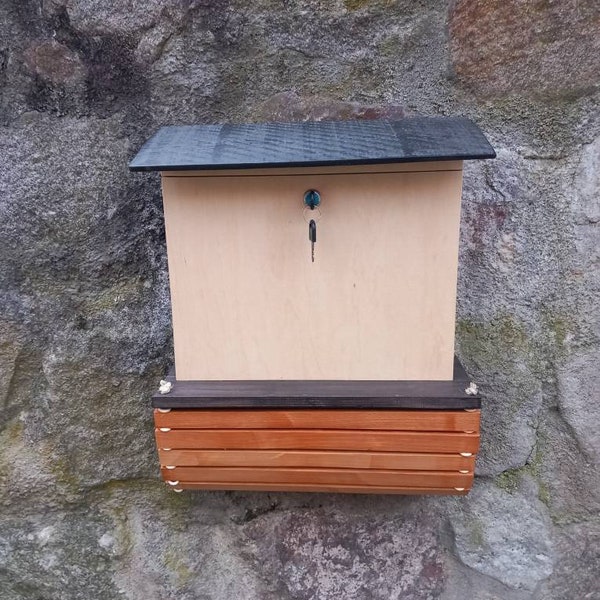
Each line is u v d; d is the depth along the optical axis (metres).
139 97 0.67
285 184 0.55
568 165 0.67
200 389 0.60
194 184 0.55
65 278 0.70
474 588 0.78
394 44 0.66
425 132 0.55
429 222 0.55
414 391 0.58
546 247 0.68
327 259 0.57
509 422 0.73
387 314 0.59
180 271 0.58
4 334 0.71
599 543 0.76
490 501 0.76
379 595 0.79
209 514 0.78
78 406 0.73
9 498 0.76
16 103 0.67
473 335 0.71
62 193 0.68
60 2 0.64
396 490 0.64
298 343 0.60
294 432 0.59
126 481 0.77
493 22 0.64
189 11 0.65
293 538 0.78
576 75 0.65
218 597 0.80
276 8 0.65
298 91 0.67
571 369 0.71
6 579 0.79
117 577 0.79
